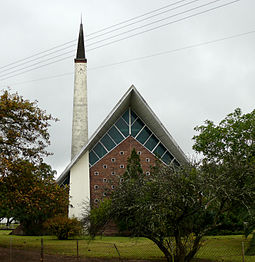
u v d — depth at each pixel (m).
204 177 14.59
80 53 48.12
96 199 38.38
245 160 15.57
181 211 15.13
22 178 20.58
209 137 31.88
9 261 16.94
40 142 22.28
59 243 26.86
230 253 19.14
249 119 30.62
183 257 15.05
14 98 21.19
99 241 28.36
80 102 45.06
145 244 24.95
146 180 15.88
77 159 38.09
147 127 41.25
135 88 36.75
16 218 41.44
